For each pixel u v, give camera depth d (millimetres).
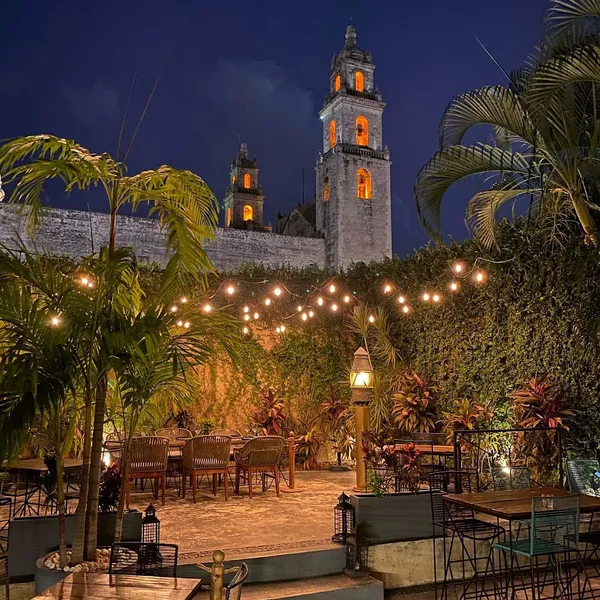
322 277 11758
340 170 34156
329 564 5078
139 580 3408
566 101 5945
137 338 4141
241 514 6574
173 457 7691
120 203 4660
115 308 4562
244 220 47750
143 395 4559
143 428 6352
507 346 8172
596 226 6629
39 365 4039
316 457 10383
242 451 7605
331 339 11438
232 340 4848
